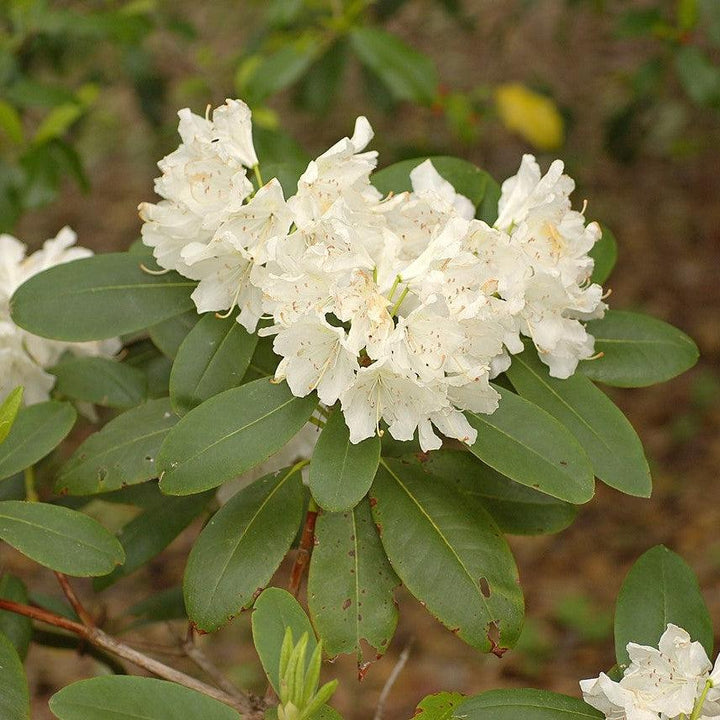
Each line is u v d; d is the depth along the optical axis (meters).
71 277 0.83
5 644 0.77
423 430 0.75
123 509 1.84
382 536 0.79
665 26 1.54
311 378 0.74
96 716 0.69
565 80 2.81
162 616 1.03
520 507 0.85
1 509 0.78
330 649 0.78
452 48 2.62
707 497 2.17
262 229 0.77
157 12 1.66
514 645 0.77
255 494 0.81
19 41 1.39
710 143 2.94
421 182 0.83
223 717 0.71
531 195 0.79
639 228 2.87
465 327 0.75
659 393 2.45
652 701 0.73
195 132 0.79
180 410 0.79
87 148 3.14
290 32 1.56
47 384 0.89
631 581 0.79
